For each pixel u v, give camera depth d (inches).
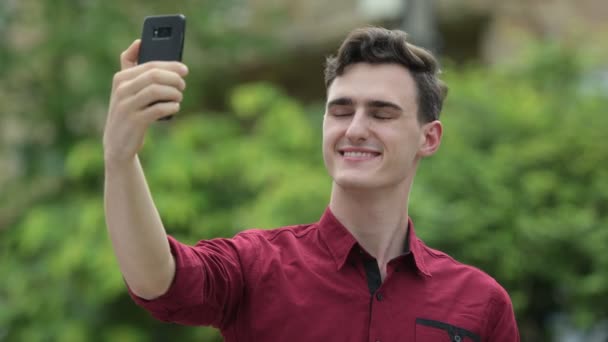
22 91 439.2
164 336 334.6
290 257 116.2
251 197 345.7
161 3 459.8
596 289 277.1
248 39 479.5
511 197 289.9
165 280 100.0
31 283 346.3
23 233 354.9
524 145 315.3
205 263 106.7
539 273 287.4
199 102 489.7
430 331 115.0
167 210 322.0
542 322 304.5
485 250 277.9
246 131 415.8
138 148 94.4
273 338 111.9
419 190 285.7
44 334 330.6
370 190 114.3
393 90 114.0
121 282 313.6
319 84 520.4
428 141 121.7
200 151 362.0
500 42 454.0
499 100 340.2
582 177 305.9
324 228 118.3
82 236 328.2
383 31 117.3
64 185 404.2
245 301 113.5
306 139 341.4
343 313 112.6
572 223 282.0
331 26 485.4
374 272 116.8
